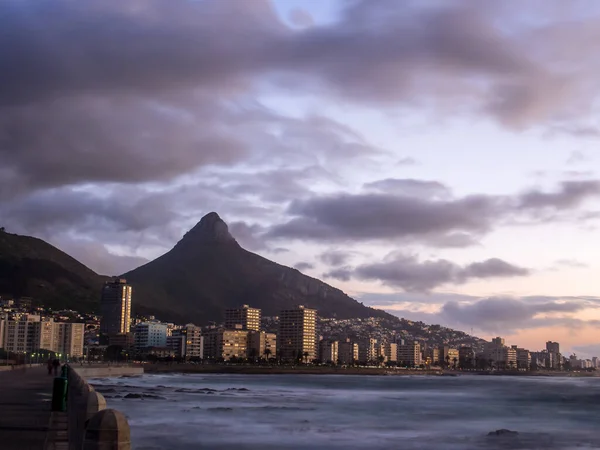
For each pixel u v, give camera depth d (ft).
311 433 237.04
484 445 220.02
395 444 214.69
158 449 178.29
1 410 127.95
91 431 34.60
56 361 375.45
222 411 321.73
